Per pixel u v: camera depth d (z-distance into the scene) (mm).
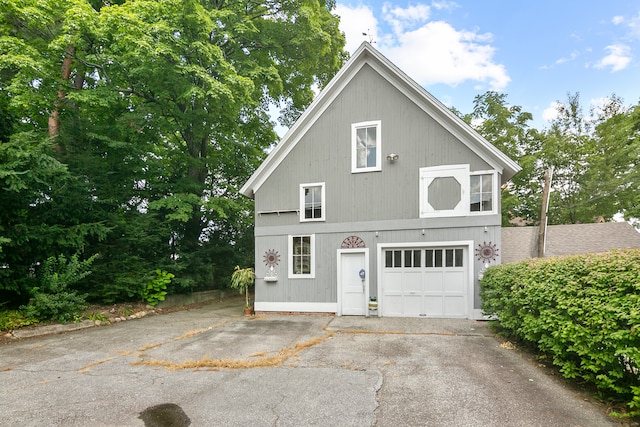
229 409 3850
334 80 10500
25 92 10078
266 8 14766
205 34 11305
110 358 5930
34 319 7898
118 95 11828
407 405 3881
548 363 5359
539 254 10289
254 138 17375
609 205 16203
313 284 10367
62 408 3906
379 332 7820
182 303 13023
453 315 9438
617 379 3764
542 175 18047
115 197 11688
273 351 6305
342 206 10359
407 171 9977
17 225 8094
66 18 9711
